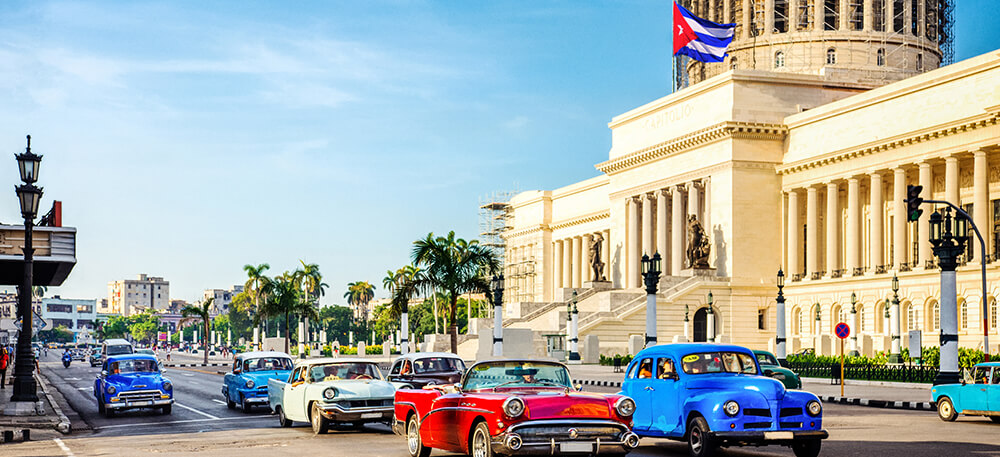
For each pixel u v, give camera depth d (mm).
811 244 95375
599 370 75688
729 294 97312
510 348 82375
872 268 89188
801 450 22688
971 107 80688
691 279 97250
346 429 31734
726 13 127625
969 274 79812
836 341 79625
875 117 89188
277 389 34719
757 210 97812
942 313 36844
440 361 34562
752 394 22078
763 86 98812
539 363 22406
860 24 122312
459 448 21578
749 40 124625
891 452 23625
